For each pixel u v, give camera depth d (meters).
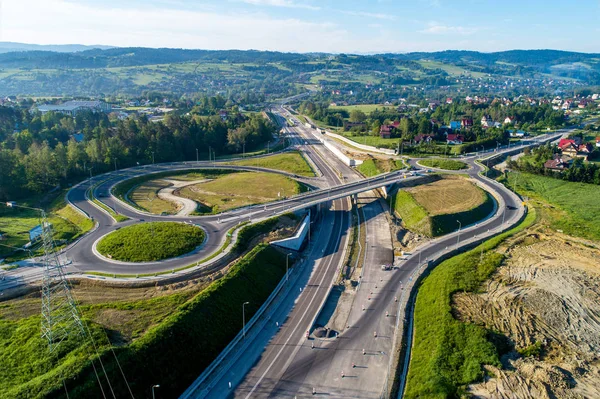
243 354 68.31
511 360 63.59
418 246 107.50
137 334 65.25
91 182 151.88
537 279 85.44
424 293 85.25
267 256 95.25
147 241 93.38
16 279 79.12
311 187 160.25
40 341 60.88
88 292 76.75
